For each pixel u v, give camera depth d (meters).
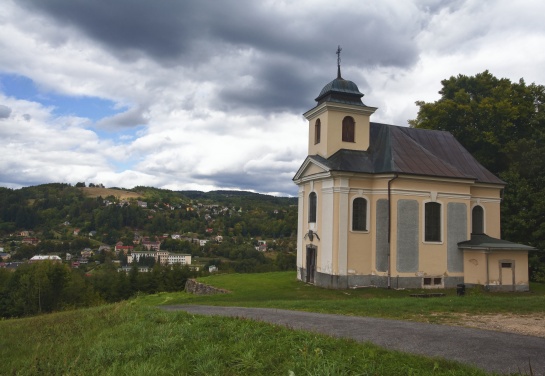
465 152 33.12
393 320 13.12
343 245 27.33
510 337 10.34
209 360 8.59
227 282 31.81
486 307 15.36
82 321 15.15
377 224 27.77
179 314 13.95
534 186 35.22
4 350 11.61
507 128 40.84
